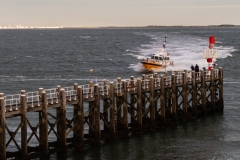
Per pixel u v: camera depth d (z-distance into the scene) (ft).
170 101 192.65
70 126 149.69
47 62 449.06
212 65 219.20
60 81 319.88
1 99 124.57
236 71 365.61
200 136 172.76
